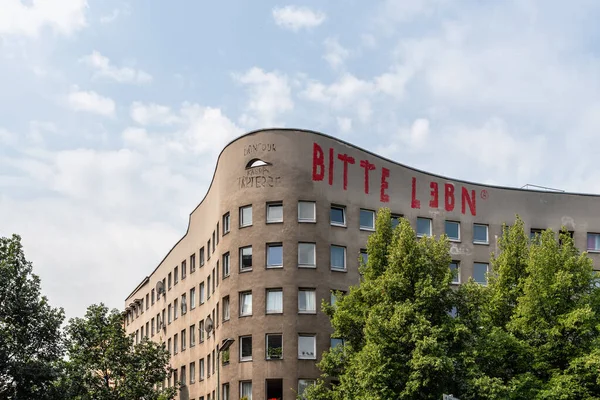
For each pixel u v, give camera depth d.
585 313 48.44
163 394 71.56
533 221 73.81
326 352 56.06
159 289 99.56
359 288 53.75
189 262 87.81
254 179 65.25
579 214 75.06
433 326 47.59
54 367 55.41
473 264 71.06
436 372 45.38
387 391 45.94
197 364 81.94
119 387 67.44
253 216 64.62
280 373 61.06
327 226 64.62
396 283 48.50
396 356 46.62
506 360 49.34
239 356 62.88
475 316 48.72
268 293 63.00
